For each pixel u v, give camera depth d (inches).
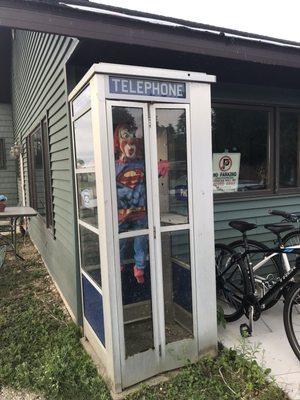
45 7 89.8
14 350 126.3
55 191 174.1
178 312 111.2
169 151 104.0
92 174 104.6
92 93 94.1
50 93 164.7
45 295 181.9
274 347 116.0
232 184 159.5
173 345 106.7
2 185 460.8
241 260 129.6
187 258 108.8
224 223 156.3
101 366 110.9
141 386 100.6
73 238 133.8
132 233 98.9
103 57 119.0
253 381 99.7
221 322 128.9
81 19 93.8
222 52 112.7
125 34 99.3
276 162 166.2
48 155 186.7
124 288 99.7
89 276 117.3
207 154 107.7
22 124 332.5
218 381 101.7
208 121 107.0
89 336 123.9
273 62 120.6
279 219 166.4
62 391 103.7
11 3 87.2
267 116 164.1
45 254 232.5
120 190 97.1
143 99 96.9
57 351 121.3
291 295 105.1
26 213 228.4
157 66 129.3
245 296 125.3
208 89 105.9
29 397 102.8
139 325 102.3
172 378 104.0
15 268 233.9
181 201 106.3
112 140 94.0
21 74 319.6
